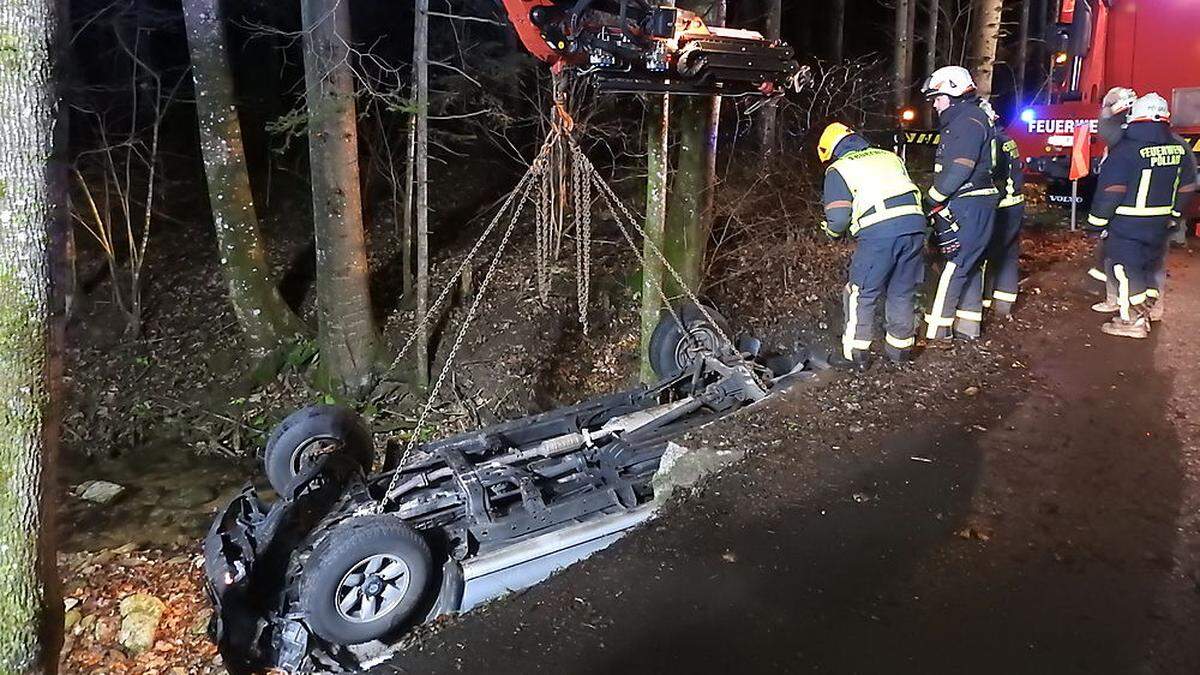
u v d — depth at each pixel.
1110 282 7.38
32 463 3.06
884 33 20.97
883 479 4.79
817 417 5.59
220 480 8.10
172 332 10.30
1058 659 3.37
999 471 4.82
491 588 4.98
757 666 3.45
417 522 5.20
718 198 10.09
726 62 4.49
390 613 4.82
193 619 5.71
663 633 3.68
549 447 5.64
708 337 7.13
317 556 4.74
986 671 3.33
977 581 3.88
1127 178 6.74
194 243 11.98
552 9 4.32
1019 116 11.45
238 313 9.62
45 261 2.99
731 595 3.90
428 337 9.49
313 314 10.47
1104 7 10.37
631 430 5.84
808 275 9.95
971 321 6.93
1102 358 6.48
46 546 3.16
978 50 13.41
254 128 13.68
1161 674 3.26
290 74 13.76
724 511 4.57
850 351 6.26
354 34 13.68
